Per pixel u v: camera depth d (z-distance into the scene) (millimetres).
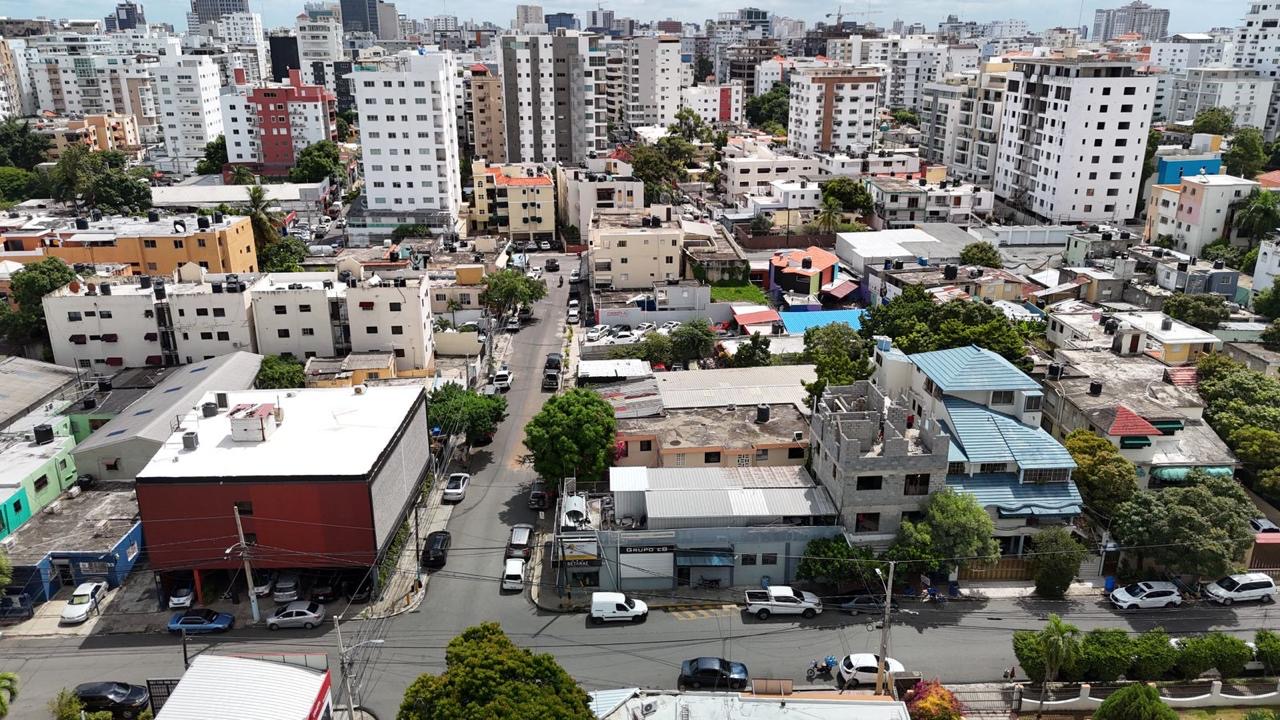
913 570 57094
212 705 41188
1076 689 49156
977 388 63875
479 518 68750
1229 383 71375
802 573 57594
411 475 66312
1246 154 162375
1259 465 65062
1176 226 128875
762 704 43469
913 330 84000
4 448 70625
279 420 63688
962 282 105812
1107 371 76688
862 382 65438
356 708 48938
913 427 68062
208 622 55625
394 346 92250
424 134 153125
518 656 42281
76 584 60094
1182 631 54938
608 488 66250
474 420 75875
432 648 54281
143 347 90375
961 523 56094
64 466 69562
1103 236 116500
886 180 158250
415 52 169125
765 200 156000
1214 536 56062
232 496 56219
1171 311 93812
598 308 109688
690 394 78688
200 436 61938
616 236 120625
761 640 54906
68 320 89000
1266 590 57375
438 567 62562
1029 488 60625
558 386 94750
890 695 48000
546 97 195375
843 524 58750
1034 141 159750
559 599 59250
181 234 110438
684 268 126625
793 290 120688
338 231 164375
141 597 59406
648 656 53469
